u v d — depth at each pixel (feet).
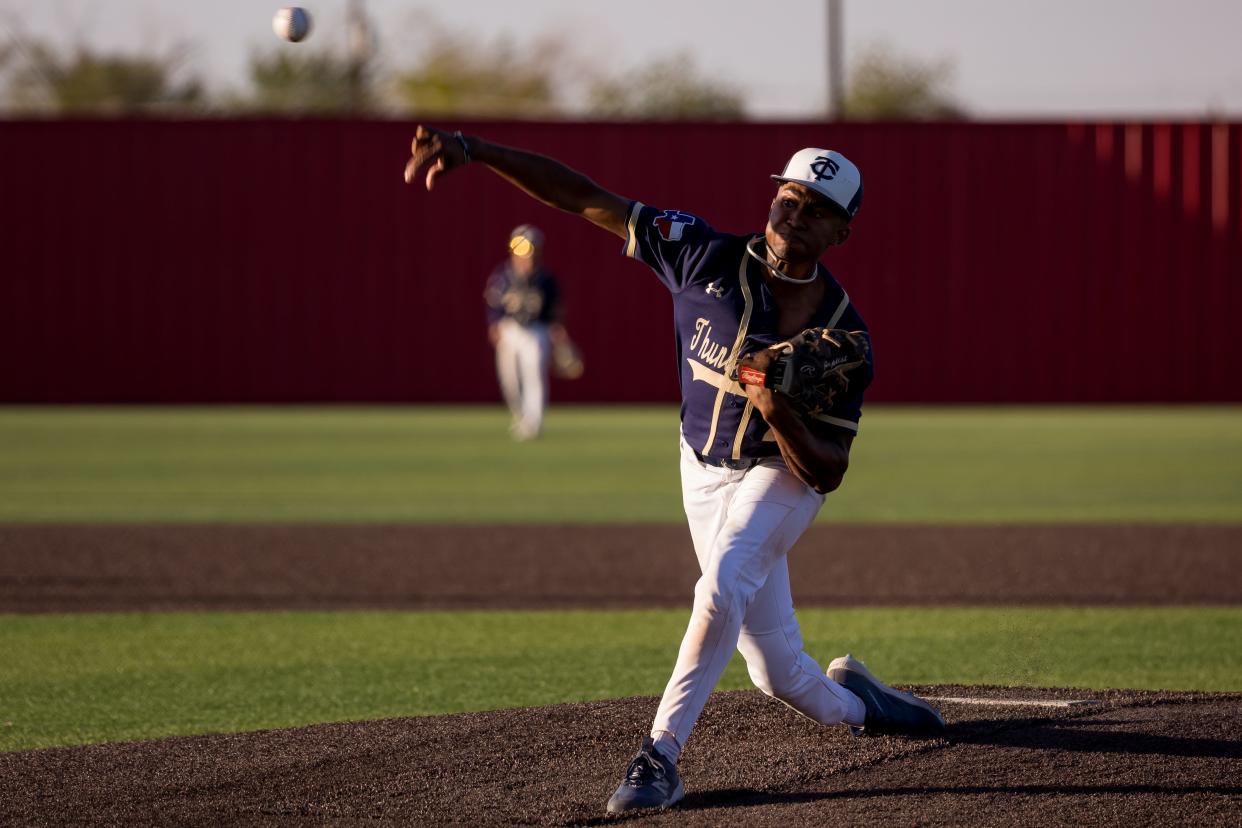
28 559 122.31
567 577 115.14
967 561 121.90
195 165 311.06
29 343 310.45
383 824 52.95
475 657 87.30
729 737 64.64
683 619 99.45
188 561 121.49
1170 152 308.81
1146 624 96.73
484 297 313.32
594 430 262.06
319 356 313.53
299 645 90.84
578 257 312.71
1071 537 134.72
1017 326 312.71
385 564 120.47
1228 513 152.76
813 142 306.96
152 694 77.66
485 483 179.52
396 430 260.62
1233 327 310.24
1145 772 58.23
